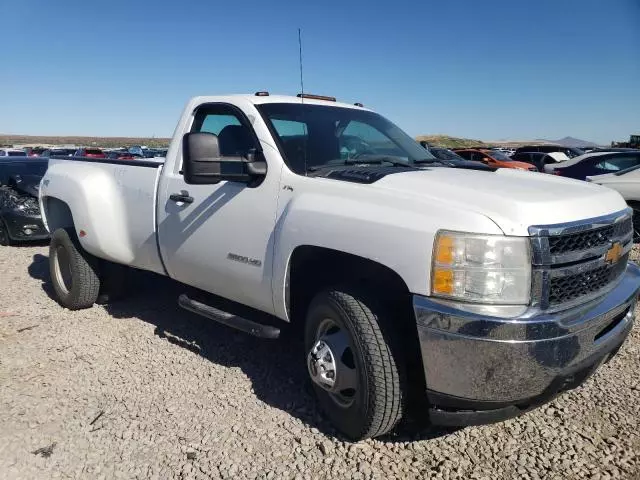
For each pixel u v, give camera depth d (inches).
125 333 186.9
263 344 176.7
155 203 169.3
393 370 110.9
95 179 191.0
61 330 190.7
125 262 189.9
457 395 103.7
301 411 135.3
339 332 121.8
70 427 129.4
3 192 365.1
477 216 100.3
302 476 111.0
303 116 152.9
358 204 115.3
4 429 128.5
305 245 123.4
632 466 112.2
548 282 99.9
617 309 112.8
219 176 135.4
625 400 136.9
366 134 162.7
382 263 108.1
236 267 143.7
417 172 127.2
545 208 103.8
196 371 157.5
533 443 120.6
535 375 98.6
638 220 363.9
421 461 115.5
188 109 166.9
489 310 98.0
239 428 127.8
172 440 123.6
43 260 317.7
